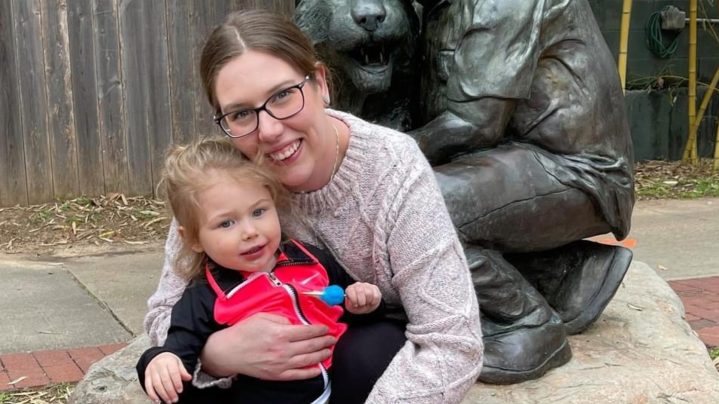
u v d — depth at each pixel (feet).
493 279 8.47
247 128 5.82
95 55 21.50
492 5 8.29
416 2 9.55
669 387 8.54
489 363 8.34
